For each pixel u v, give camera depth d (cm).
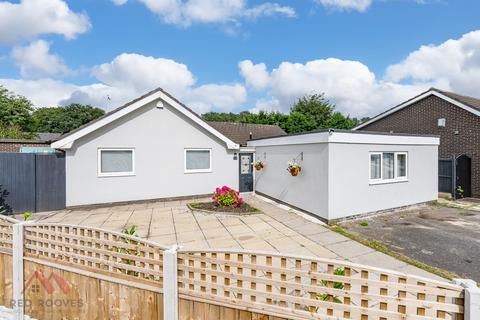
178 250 274
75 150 935
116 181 1002
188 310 267
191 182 1153
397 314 211
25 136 1705
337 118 3494
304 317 229
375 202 863
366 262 492
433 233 675
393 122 1661
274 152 1105
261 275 422
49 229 343
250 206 959
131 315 290
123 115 988
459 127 1288
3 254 361
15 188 857
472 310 190
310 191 851
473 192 1210
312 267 235
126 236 302
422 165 994
